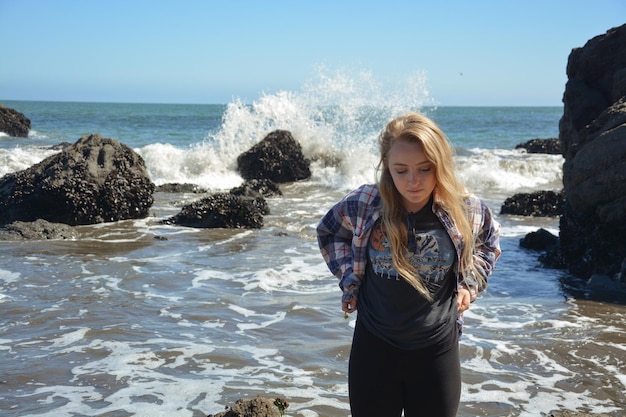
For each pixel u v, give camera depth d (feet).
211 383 15.53
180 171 60.29
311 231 36.06
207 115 240.12
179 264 27.63
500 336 19.30
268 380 15.78
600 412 14.32
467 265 9.04
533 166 63.62
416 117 8.78
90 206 37.65
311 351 17.76
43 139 106.93
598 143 27.32
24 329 19.17
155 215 40.75
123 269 26.50
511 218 41.52
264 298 22.82
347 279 9.36
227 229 36.27
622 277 25.04
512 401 14.82
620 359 17.57
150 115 234.17
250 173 60.54
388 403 9.25
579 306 22.65
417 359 9.06
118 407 14.17
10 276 25.07
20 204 37.45
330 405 14.38
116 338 18.53
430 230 8.80
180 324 19.88
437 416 9.18
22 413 13.82
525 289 24.98
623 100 30.09
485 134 146.82
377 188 9.12
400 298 8.90
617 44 34.58
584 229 28.04
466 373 16.43
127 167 39.86
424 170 8.52
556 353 17.92
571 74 36.45
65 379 15.67
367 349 9.23
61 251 29.84
